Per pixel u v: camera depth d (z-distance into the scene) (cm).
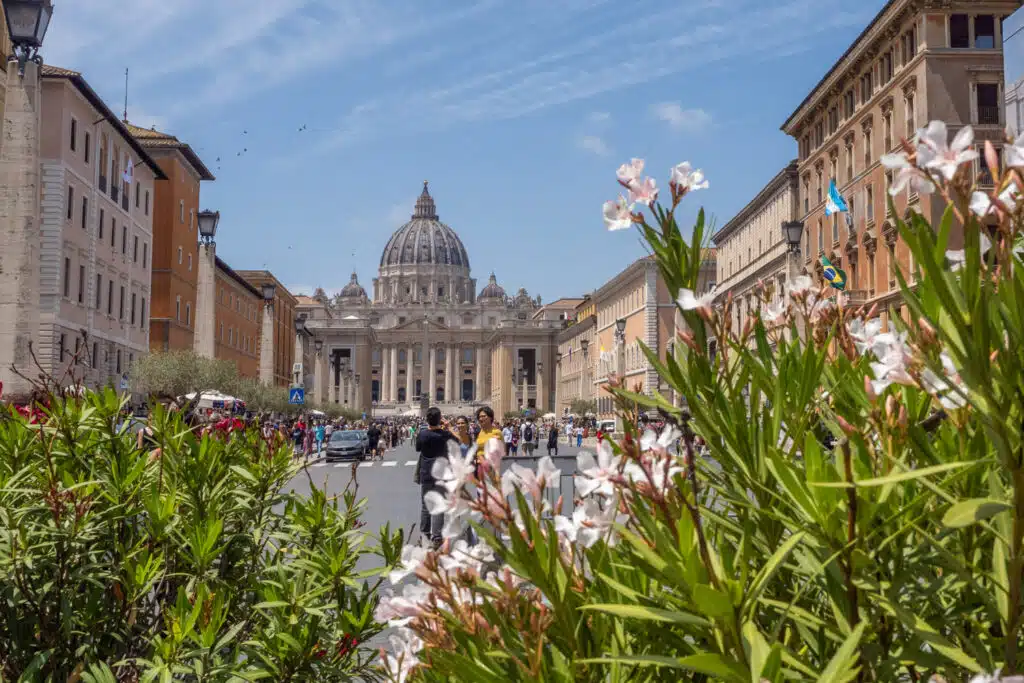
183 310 6769
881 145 4338
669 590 234
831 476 207
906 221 212
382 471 3903
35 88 2086
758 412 241
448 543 239
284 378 11044
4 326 2095
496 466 230
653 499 203
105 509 509
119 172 5397
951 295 203
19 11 2062
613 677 224
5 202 2095
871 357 268
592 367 12569
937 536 230
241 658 514
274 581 491
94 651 461
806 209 5491
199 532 480
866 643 212
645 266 8956
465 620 229
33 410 602
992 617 229
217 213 4475
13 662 452
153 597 530
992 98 3850
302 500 579
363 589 488
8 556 456
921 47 3878
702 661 178
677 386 240
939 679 200
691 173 237
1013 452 198
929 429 260
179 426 588
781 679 169
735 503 246
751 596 184
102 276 5084
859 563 207
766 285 295
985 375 197
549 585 219
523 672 215
